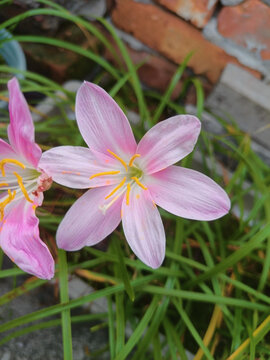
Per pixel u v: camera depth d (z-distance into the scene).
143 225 0.12
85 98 0.11
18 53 0.21
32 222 0.12
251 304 0.14
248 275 0.18
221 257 0.17
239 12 0.18
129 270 0.17
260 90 0.20
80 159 0.12
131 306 0.16
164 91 0.24
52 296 0.18
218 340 0.16
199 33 0.20
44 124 0.17
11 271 0.14
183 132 0.11
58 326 0.18
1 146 0.12
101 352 0.16
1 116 0.20
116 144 0.12
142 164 0.12
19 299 0.18
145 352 0.15
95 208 0.12
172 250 0.17
